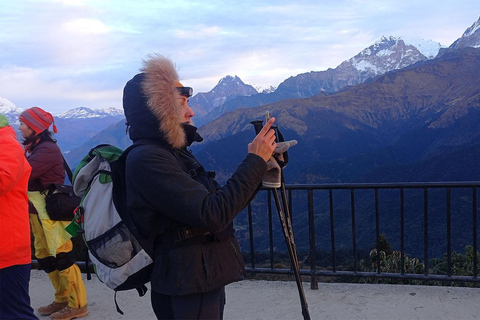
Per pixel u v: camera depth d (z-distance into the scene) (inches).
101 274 77.7
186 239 71.0
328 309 141.9
